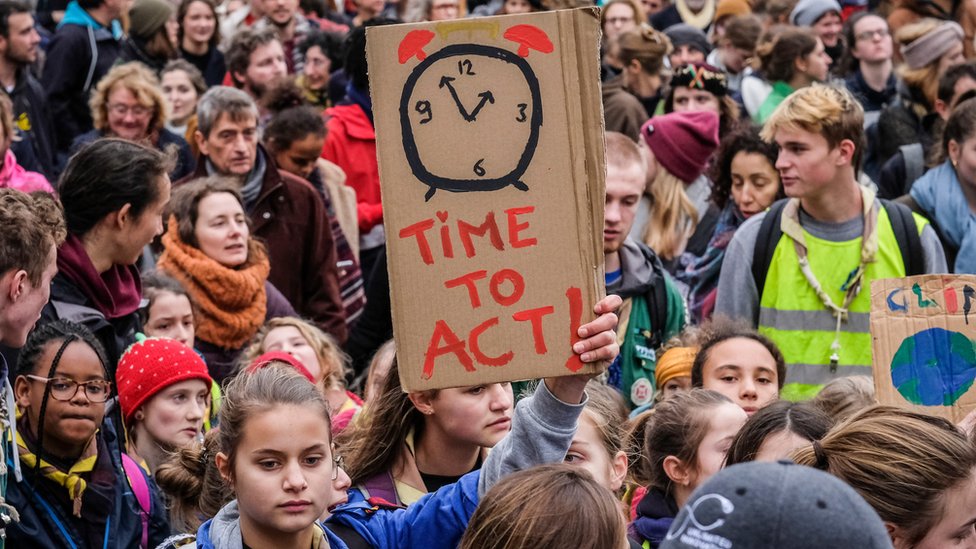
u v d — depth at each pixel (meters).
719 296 8.45
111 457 5.84
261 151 9.99
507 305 4.21
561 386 4.48
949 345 5.52
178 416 6.79
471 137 4.23
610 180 8.00
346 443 5.88
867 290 8.16
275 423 4.50
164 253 8.70
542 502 4.04
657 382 7.87
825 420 5.24
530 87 4.24
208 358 8.59
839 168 8.12
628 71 12.32
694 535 2.77
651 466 6.13
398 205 4.21
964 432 4.74
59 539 5.50
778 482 2.76
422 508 4.91
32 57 12.20
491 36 4.24
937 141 11.11
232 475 4.59
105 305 6.98
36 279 5.03
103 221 6.96
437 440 5.64
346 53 11.30
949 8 14.67
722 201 10.12
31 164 12.09
